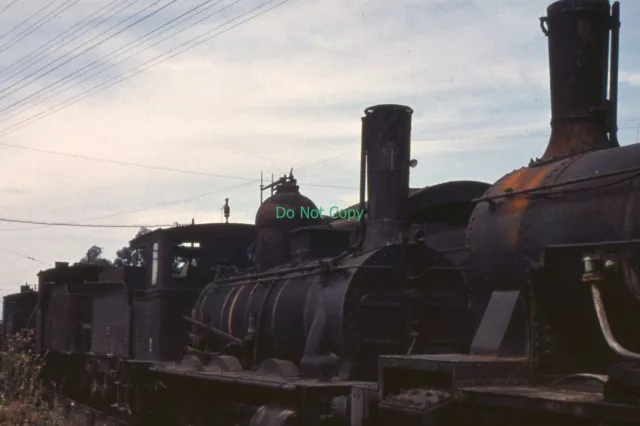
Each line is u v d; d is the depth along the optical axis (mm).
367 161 11625
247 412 12266
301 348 11570
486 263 7664
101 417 18391
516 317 7086
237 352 13281
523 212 7273
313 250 12664
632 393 5285
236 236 17000
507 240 7391
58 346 22812
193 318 15547
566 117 8070
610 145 8055
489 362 6691
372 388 8812
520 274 7211
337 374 10516
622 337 6281
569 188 6867
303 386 9961
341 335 10414
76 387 22859
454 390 6547
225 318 14094
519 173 7836
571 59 8094
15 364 13234
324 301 10922
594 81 8070
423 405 6703
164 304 16172
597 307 6020
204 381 13703
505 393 6078
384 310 10648
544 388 6508
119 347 18469
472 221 8000
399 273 10836
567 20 8148
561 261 6621
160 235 16562
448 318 11008
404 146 11477
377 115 11531
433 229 12133
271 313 12484
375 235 11281
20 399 12766
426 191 11266
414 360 7117
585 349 6770
